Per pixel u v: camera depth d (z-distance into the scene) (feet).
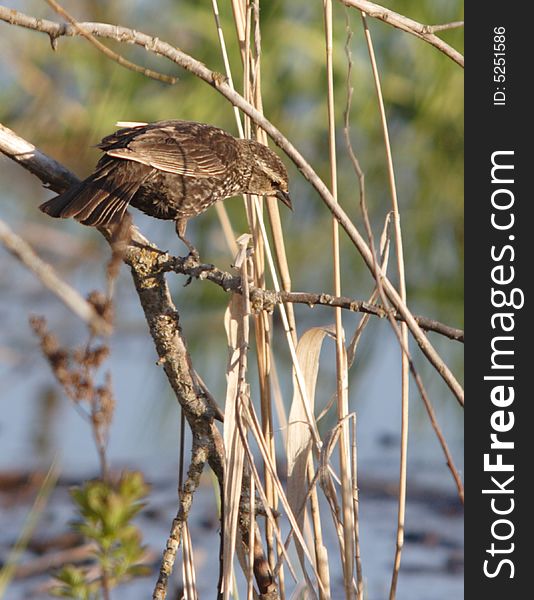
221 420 22.50
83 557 33.47
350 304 20.16
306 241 45.19
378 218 44.93
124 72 45.14
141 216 48.14
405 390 21.30
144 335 53.57
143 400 47.67
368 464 43.19
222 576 22.88
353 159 18.85
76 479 41.37
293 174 44.96
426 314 44.75
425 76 43.52
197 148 26.61
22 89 51.52
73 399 19.13
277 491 22.61
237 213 45.09
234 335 22.12
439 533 37.17
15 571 32.76
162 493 40.60
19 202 62.39
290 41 43.16
